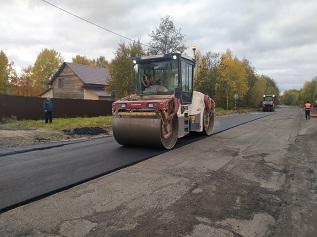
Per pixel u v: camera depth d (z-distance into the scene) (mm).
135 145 8148
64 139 10141
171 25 21891
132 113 7797
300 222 3494
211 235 3107
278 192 4473
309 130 12469
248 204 3973
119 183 4859
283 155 7051
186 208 3807
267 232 3221
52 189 4488
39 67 45500
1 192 4367
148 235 3092
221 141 9328
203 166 5969
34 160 6586
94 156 6957
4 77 32844
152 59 8773
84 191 4480
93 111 20594
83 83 30625
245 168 5816
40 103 16734
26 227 3281
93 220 3451
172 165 6066
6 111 15094
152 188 4590
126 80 21891
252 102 48344
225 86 34719
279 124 15672
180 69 8477
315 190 4594
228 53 37031
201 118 10109
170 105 7805
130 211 3705
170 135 7996
